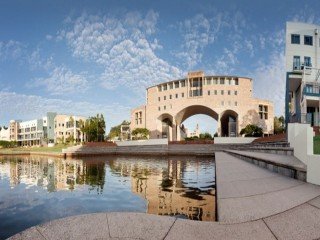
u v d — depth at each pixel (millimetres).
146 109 96062
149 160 39938
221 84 84625
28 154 71000
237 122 86000
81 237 4078
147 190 13547
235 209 5395
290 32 34750
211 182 15719
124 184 16172
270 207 5414
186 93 87062
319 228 4348
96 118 93812
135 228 4391
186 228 4434
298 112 35906
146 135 82062
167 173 21344
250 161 15398
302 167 7992
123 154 61688
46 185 16984
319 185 7102
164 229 4375
